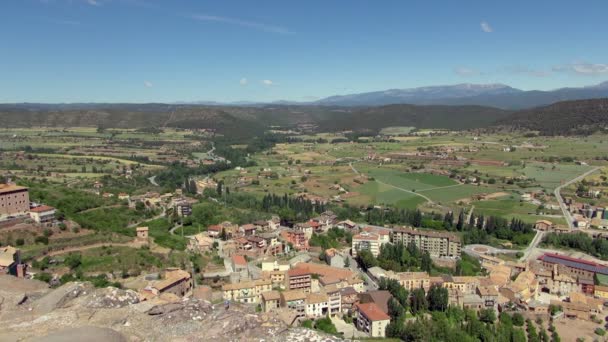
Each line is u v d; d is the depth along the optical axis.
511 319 180.50
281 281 193.38
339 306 176.75
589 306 190.38
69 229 195.88
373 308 164.88
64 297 64.69
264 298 164.38
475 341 154.00
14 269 144.62
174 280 156.00
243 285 175.62
